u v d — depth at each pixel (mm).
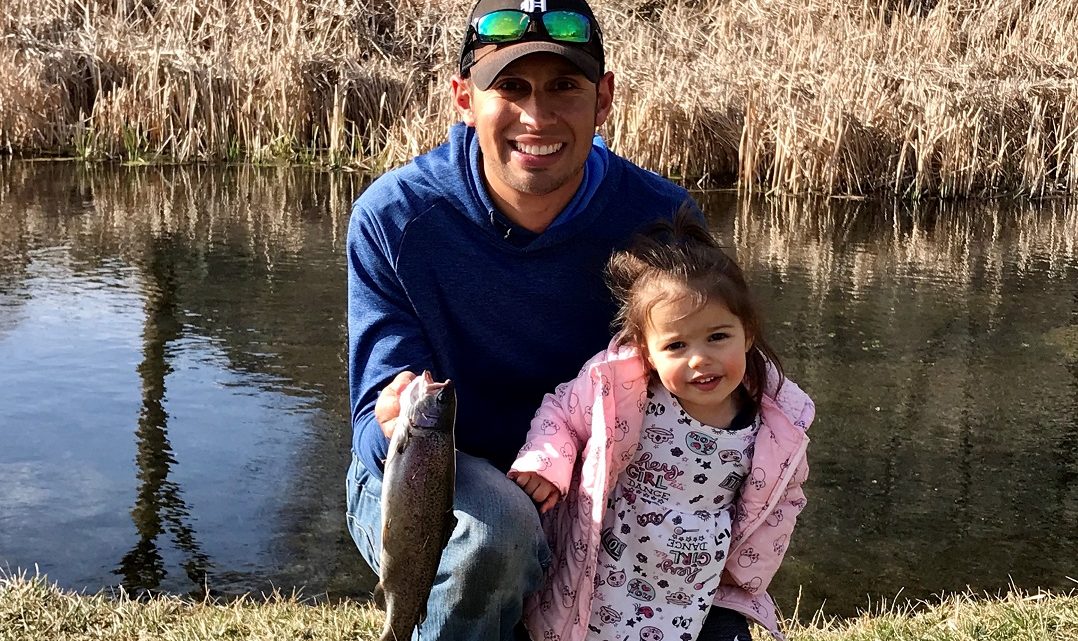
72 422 2750
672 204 1443
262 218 4785
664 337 1296
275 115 6109
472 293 1364
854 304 3904
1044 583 2238
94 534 2281
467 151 1376
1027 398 3127
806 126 5746
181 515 2371
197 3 6855
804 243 4750
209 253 4199
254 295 3717
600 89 1417
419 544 1193
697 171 5949
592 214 1374
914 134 5922
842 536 2398
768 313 3768
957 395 3127
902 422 2951
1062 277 4344
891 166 5863
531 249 1355
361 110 6266
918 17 7301
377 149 6020
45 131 5984
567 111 1301
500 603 1259
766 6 7301
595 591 1345
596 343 1403
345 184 5551
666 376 1303
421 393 1186
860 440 2846
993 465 2734
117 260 4070
